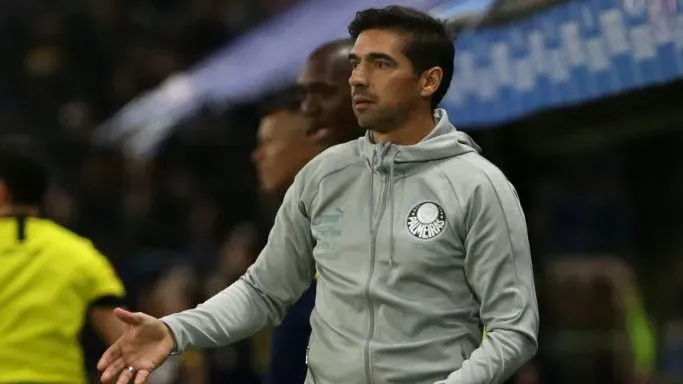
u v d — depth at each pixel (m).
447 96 19.05
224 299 12.55
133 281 32.44
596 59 15.94
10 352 17.84
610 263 30.34
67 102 47.72
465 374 11.39
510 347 11.49
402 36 12.16
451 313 11.81
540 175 34.31
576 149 25.12
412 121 12.30
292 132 18.19
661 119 22.70
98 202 41.06
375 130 12.35
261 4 50.28
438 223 11.77
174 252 38.66
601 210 39.88
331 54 16.22
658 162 41.03
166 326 11.99
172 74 48.28
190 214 41.16
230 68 35.78
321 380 12.12
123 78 48.09
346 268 12.07
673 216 40.78
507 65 17.70
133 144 39.12
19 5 50.59
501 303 11.62
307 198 12.57
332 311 12.11
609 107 23.34
